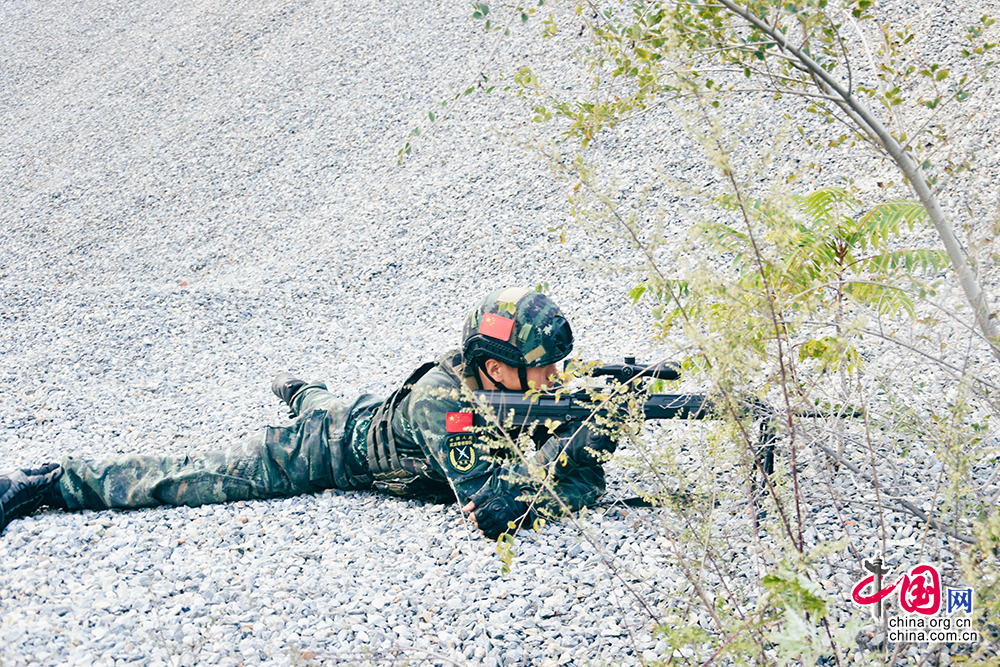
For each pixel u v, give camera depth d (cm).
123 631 240
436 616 244
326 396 375
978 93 627
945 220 206
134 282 791
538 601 248
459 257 694
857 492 274
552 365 289
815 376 244
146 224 920
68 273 841
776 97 210
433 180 834
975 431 213
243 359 553
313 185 910
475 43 1085
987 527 163
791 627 150
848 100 199
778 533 186
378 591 260
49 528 310
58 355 568
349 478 331
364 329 600
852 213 536
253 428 421
